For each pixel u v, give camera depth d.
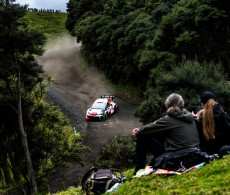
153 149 6.69
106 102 47.09
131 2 76.00
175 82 25.94
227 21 37.62
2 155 32.38
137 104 54.16
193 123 6.26
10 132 31.73
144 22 56.22
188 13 39.19
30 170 29.02
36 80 32.97
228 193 4.72
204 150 6.68
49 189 28.50
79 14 98.88
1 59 28.89
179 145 6.10
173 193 5.26
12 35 28.16
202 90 25.06
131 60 56.91
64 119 36.31
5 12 28.45
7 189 31.84
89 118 45.00
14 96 29.77
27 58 32.16
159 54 43.16
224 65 38.53
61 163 30.08
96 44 72.69
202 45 39.38
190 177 5.73
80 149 31.34
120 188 6.40
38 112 31.83
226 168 5.66
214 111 6.64
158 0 65.62
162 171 6.14
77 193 8.83
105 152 30.61
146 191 5.81
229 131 6.65
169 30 43.75
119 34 62.22
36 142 30.17
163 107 25.77
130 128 41.84
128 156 29.22
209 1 37.09
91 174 7.28
